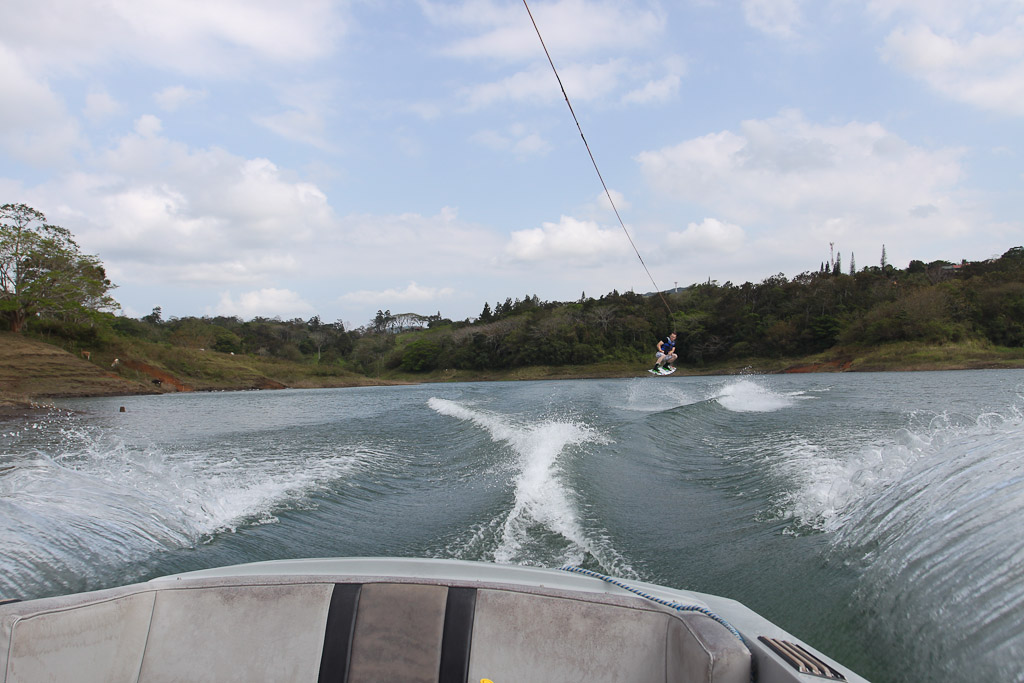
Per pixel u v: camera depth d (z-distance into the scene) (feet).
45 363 142.51
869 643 12.69
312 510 24.95
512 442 40.73
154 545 19.29
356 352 357.20
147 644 9.13
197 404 109.40
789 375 199.93
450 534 21.27
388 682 8.70
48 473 27.73
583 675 8.71
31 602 8.16
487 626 8.98
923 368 180.75
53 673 7.95
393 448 43.78
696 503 25.40
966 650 11.46
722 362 254.06
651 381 178.81
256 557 19.01
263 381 202.18
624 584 10.27
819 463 30.55
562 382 203.10
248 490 28.04
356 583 9.36
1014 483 19.21
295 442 47.80
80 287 168.76
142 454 39.88
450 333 337.31
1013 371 153.17
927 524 17.70
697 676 7.68
